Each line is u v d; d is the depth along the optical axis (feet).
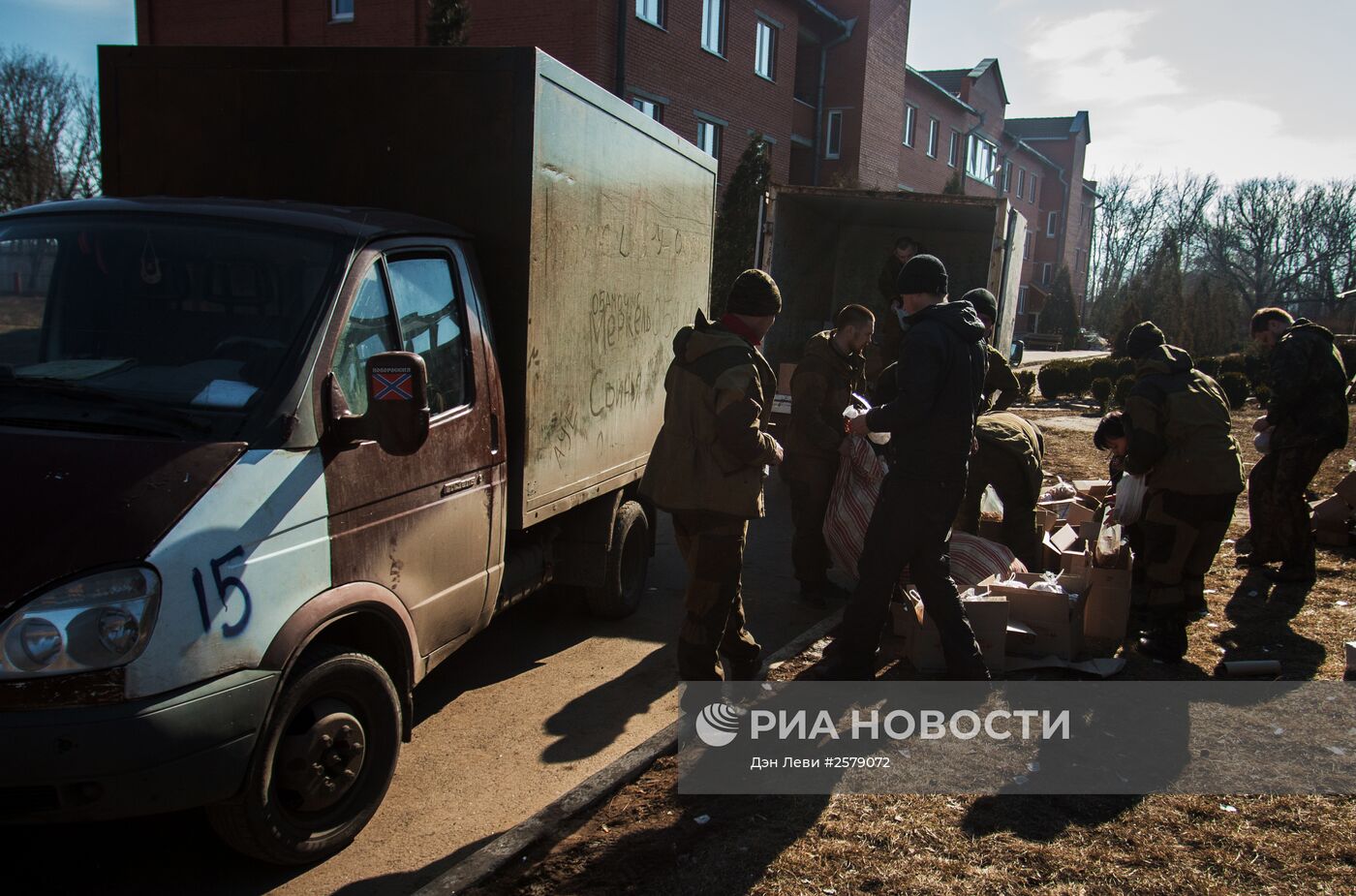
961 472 14.65
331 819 11.03
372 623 11.98
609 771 12.62
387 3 68.49
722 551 13.51
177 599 9.02
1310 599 20.44
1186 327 124.88
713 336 13.26
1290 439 21.04
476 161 14.34
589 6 62.75
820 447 19.97
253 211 12.25
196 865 10.87
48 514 8.93
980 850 10.98
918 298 14.69
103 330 11.28
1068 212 200.03
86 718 8.56
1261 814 11.85
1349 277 237.66
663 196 19.97
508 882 10.41
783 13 88.17
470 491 13.53
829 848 11.02
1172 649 16.83
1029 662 16.53
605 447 17.93
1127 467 16.84
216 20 74.79
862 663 15.48
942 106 133.18
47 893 10.28
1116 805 12.05
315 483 10.56
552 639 18.76
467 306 13.82
